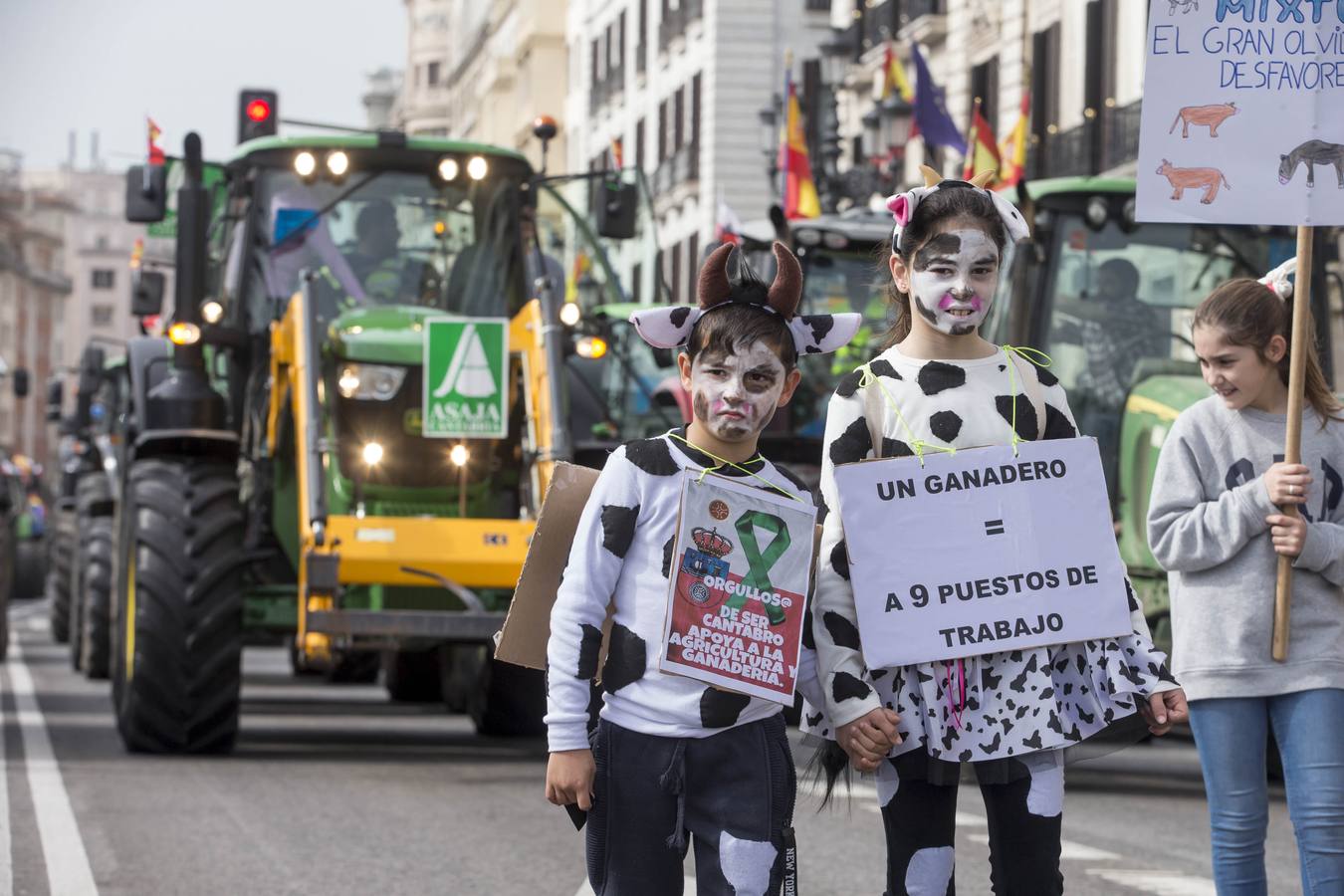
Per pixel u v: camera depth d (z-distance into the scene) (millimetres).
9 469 37188
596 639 4324
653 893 4332
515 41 66375
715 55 42594
